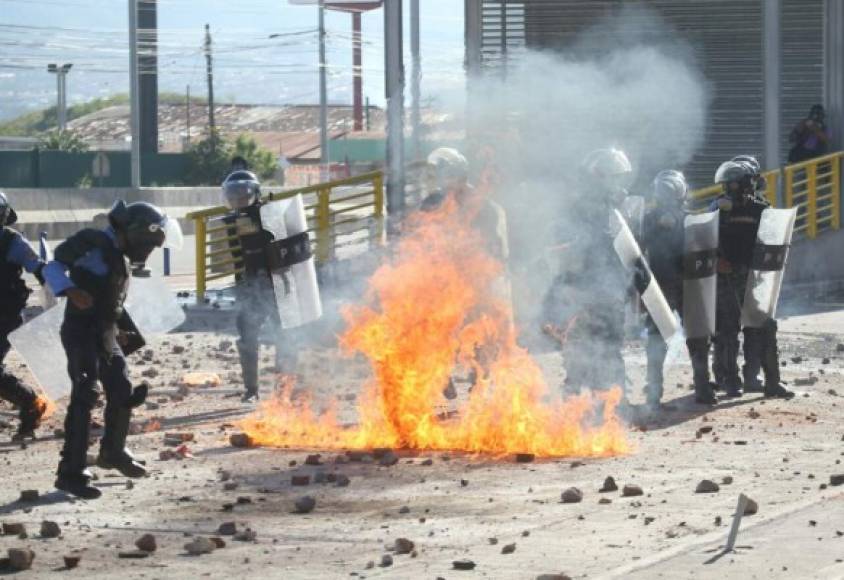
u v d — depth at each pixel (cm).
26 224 5488
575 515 1077
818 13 3203
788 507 1083
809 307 2844
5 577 907
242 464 1309
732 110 3231
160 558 957
